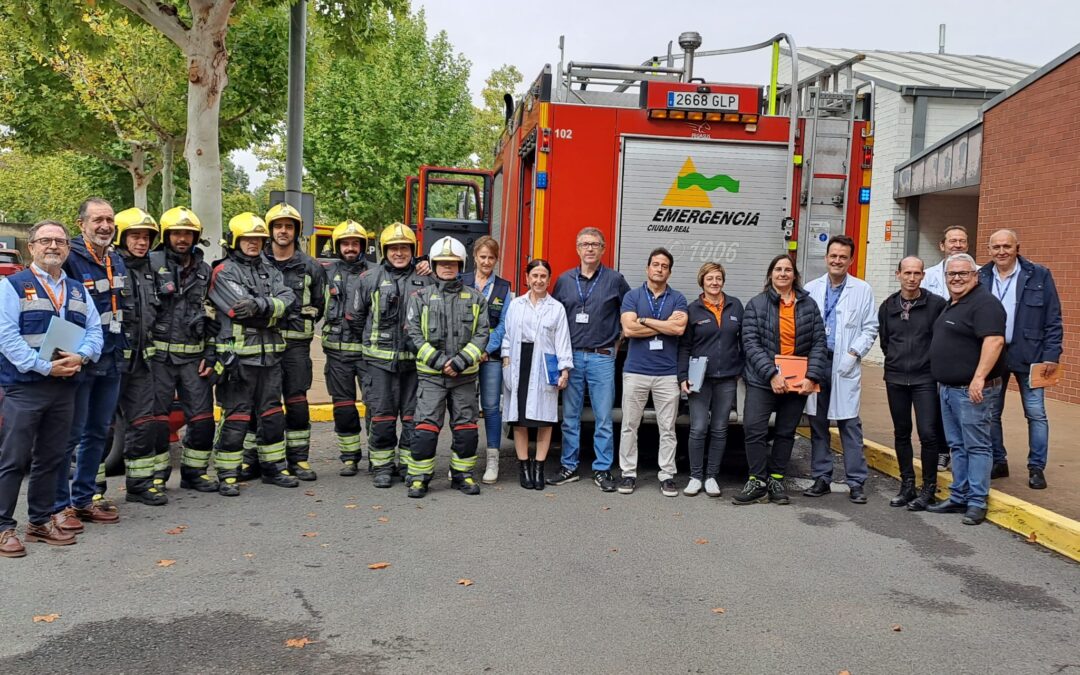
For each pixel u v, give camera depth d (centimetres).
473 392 664
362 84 2545
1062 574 504
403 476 711
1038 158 1094
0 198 4944
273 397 667
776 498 649
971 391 591
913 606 447
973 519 600
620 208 712
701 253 721
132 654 374
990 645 400
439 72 2744
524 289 780
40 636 390
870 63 1964
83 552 506
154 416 620
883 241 1602
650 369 664
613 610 431
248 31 1706
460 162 2788
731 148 719
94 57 1199
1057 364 648
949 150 1345
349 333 698
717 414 666
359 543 531
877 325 663
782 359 629
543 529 568
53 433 511
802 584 475
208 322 641
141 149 2441
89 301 524
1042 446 657
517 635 399
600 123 708
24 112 2081
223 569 482
